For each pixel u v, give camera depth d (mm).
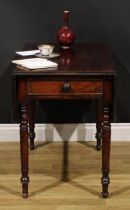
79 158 2805
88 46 2736
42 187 2406
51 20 2938
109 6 2922
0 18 2924
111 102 2135
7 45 2967
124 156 2828
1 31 2941
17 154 2867
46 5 2916
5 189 2381
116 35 2971
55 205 2211
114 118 2145
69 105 3055
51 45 2625
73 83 2109
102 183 2266
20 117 2193
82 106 3057
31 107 2846
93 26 2951
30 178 2512
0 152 2896
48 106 3055
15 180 2484
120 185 2426
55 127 3074
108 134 2184
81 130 3080
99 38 2973
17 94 2121
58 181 2480
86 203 2230
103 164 2234
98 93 2127
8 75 3006
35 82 2104
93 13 2932
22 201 2252
